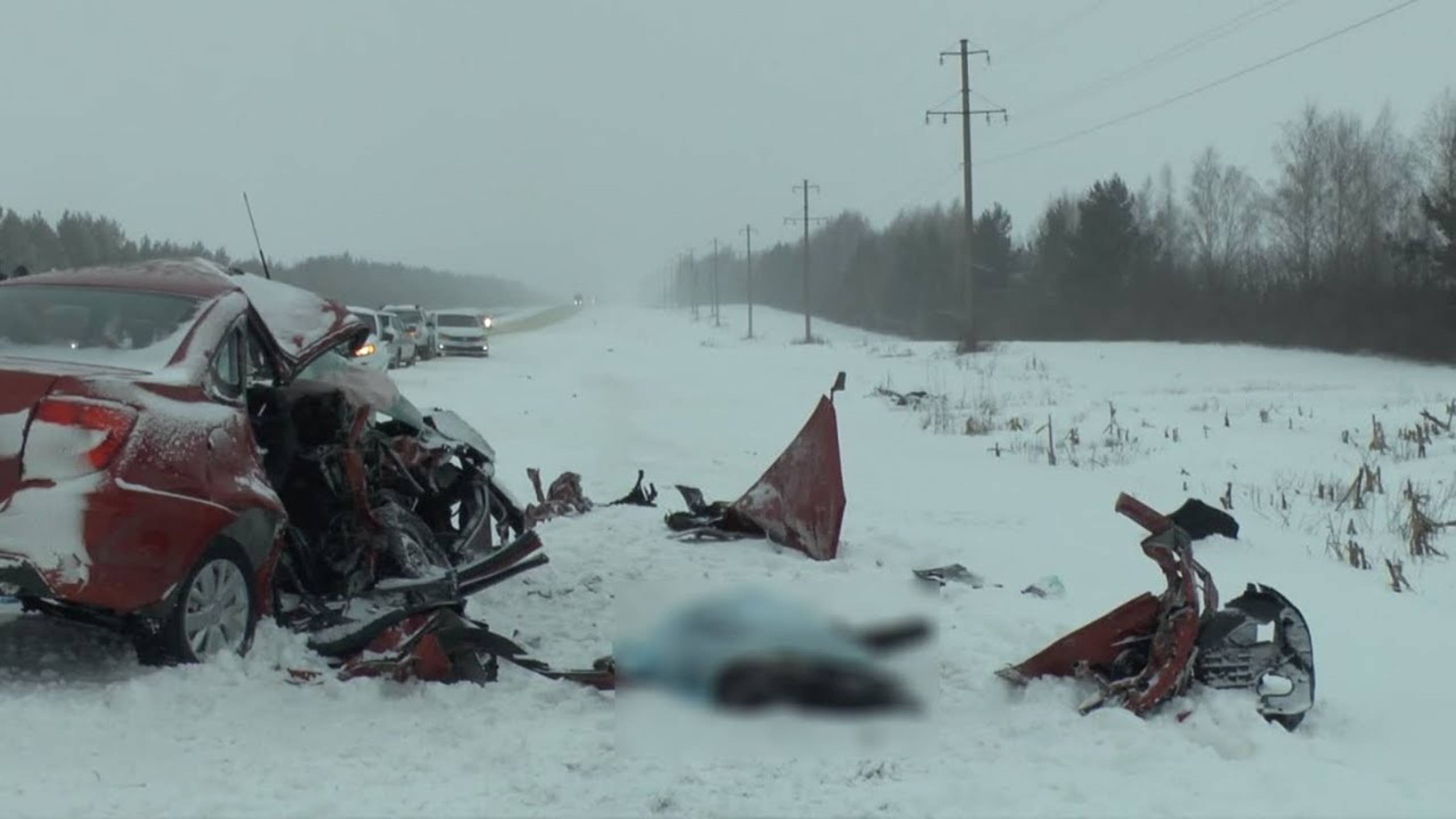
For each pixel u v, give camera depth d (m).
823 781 5.17
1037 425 24.88
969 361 46.06
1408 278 52.31
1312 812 4.83
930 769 5.33
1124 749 5.44
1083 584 9.77
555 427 22.58
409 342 40.28
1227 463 18.00
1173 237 80.12
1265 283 61.44
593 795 4.98
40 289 6.93
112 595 5.77
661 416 25.70
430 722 5.90
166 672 6.00
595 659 7.11
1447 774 5.49
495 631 7.79
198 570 6.23
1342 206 60.66
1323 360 48.22
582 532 11.21
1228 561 11.00
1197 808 4.84
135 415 5.96
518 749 5.48
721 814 4.83
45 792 4.77
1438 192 51.59
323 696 6.14
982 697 6.30
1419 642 8.04
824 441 10.57
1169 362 46.66
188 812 4.67
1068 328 69.75
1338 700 6.68
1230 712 5.73
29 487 5.72
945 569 9.76
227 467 6.47
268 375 7.68
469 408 25.83
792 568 9.71
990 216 84.94
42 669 6.22
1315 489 15.52
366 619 7.38
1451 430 20.67
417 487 8.91
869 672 5.97
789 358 50.34
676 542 10.83
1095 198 70.50
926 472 17.69
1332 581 10.16
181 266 7.61
